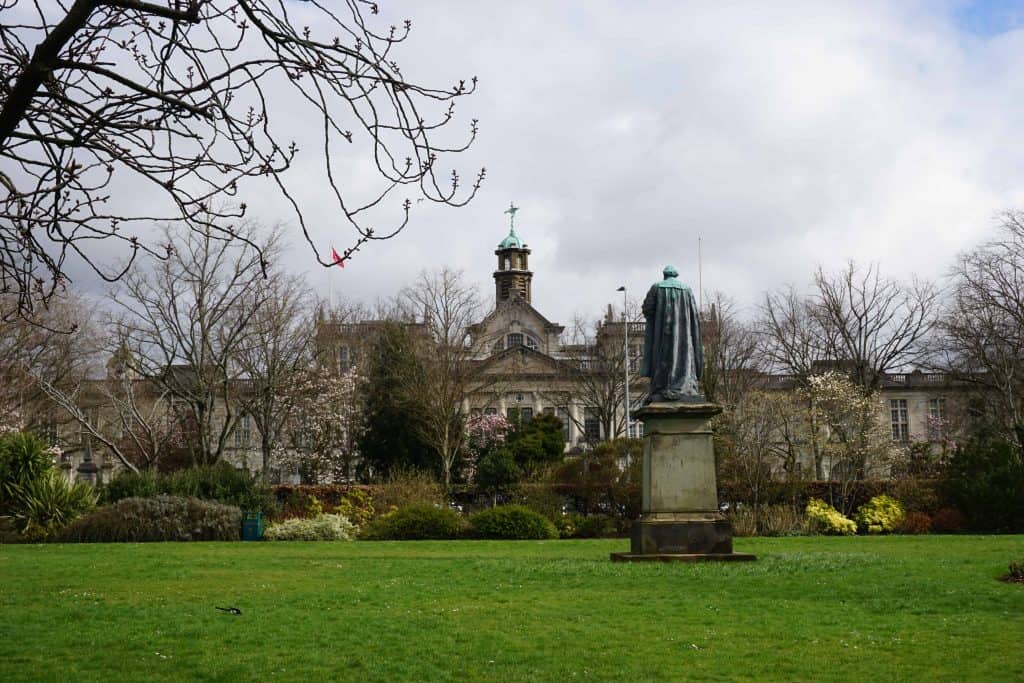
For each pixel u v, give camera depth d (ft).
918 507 141.90
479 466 181.68
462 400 210.18
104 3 25.32
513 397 261.44
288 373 190.19
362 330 239.09
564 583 62.03
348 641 44.57
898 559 75.46
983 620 48.83
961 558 76.79
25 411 175.22
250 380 212.23
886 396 275.18
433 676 38.22
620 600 55.31
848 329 226.17
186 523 114.93
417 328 215.92
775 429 194.29
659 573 65.57
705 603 54.03
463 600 55.72
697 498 74.79
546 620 49.34
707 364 176.35
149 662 40.75
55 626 48.37
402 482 151.84
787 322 258.16
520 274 340.59
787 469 155.84
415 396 199.93
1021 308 188.55
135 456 206.28
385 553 89.25
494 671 38.96
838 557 77.05
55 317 179.22
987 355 196.95
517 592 58.54
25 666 40.04
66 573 69.92
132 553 88.58
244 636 45.65
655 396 76.89
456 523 118.11
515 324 297.53
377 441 209.26
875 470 189.06
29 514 112.88
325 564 76.07
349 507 140.46
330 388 212.23
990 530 135.74
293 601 55.98
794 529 130.21
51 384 172.86
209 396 179.22
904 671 38.68
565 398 260.42
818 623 48.42
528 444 205.67
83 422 163.53
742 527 128.57
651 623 48.47
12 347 164.04
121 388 193.67
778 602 54.13
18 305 31.35
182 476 136.98
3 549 94.58
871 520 136.98
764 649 42.75
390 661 40.65
